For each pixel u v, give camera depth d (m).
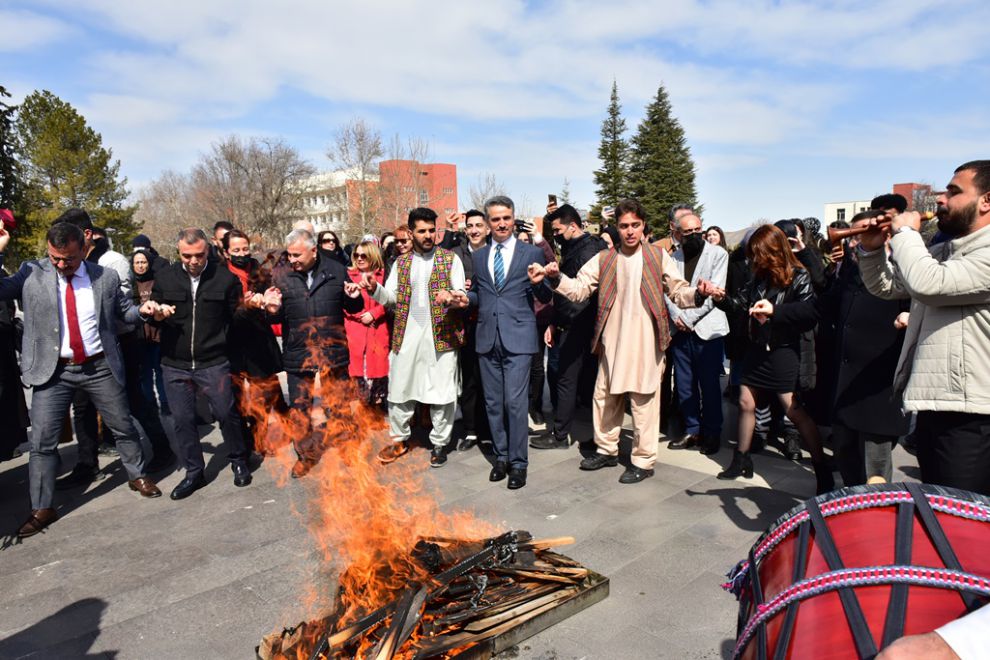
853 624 1.15
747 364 4.37
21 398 4.85
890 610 1.14
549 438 5.57
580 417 6.47
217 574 3.47
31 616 3.12
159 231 61.28
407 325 5.07
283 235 56.38
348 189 54.31
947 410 2.57
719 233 6.38
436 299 4.91
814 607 1.24
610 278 4.67
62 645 2.86
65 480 5.00
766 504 4.16
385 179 54.28
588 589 2.98
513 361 4.55
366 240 6.09
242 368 5.30
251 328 5.24
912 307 2.89
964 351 2.53
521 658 2.63
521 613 2.79
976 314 2.51
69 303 4.27
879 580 1.20
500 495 4.43
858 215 3.57
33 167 45.53
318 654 2.42
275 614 3.07
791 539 1.46
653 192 44.94
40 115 47.16
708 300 5.06
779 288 4.08
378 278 6.04
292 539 3.88
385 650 2.38
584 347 5.29
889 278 2.94
